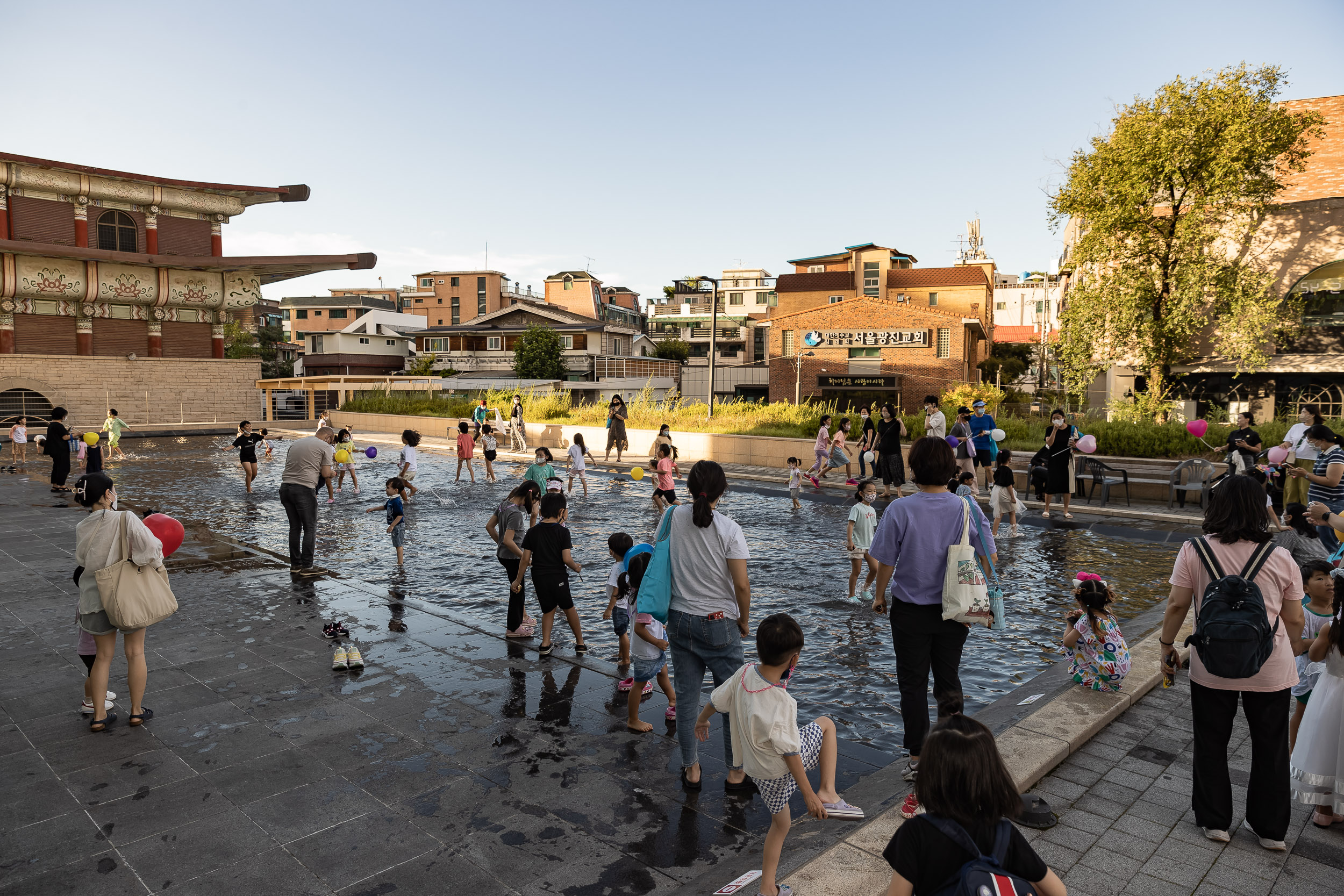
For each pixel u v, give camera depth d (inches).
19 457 939.3
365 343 2696.9
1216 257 854.5
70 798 172.1
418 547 472.1
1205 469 578.9
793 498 613.0
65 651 272.4
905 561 170.4
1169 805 165.2
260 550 458.0
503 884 141.5
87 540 204.1
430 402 1464.1
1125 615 325.7
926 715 169.9
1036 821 155.9
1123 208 804.6
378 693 238.2
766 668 136.7
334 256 1683.1
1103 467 617.3
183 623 308.3
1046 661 274.8
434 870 145.6
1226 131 754.2
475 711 225.1
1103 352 876.0
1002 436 628.4
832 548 465.4
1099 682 220.7
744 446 906.1
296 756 194.5
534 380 2075.5
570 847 154.0
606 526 542.9
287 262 1658.5
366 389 1692.9
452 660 269.6
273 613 323.9
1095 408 978.1
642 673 205.6
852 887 130.3
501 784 180.9
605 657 277.0
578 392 2128.4
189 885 140.6
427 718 219.6
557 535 269.1
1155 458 663.8
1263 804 146.9
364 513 595.8
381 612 328.5
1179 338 840.9
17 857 149.2
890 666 269.1
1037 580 385.1
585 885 140.7
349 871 145.4
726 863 147.9
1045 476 577.3
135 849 152.0
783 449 869.2
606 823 163.3
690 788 178.2
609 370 2330.2
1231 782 173.0
